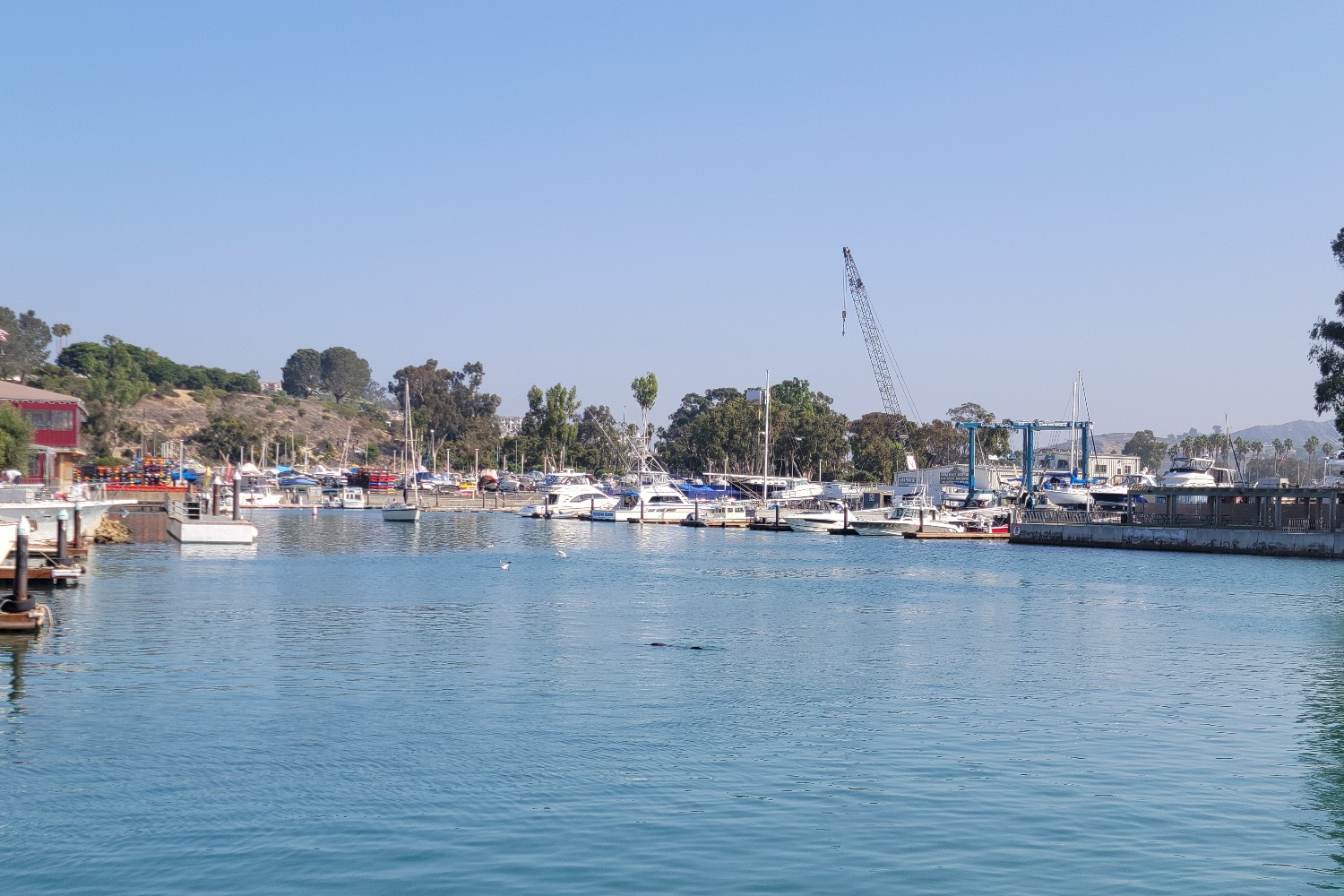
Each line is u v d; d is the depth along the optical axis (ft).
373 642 152.15
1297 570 312.50
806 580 269.03
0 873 67.26
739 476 639.35
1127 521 447.83
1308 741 102.89
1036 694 123.44
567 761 92.43
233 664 132.98
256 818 77.10
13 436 318.45
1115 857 71.72
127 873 67.36
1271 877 68.95
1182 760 95.55
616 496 647.97
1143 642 164.86
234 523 331.16
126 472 466.29
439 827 75.66
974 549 403.95
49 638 148.25
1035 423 545.44
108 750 93.40
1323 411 374.02
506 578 257.96
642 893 64.85
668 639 162.09
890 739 101.45
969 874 68.54
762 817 78.59
